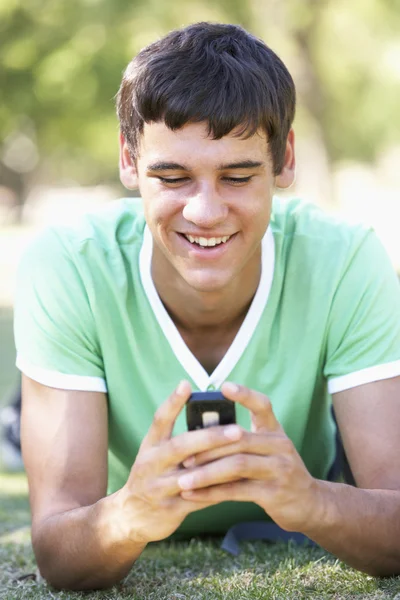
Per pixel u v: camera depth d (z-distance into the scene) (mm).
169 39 2240
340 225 2564
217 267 2188
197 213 2105
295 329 2465
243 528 2732
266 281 2434
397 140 21391
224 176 2131
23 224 31672
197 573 2432
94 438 2363
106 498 2092
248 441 1876
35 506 2312
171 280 2393
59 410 2361
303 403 2492
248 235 2182
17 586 2385
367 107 19766
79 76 15820
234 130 2107
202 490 1911
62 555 2174
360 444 2346
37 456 2348
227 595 2182
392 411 2344
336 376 2426
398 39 18578
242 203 2143
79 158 30578
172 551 2646
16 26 15992
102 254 2484
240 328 2441
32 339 2420
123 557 2105
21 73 16234
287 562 2428
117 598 2193
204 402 1872
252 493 1926
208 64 2158
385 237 21469
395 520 2145
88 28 15656
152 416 2484
